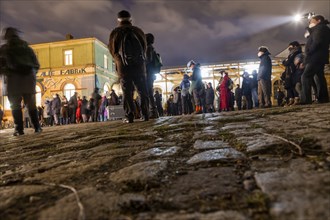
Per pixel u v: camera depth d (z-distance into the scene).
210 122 4.71
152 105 8.28
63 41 29.97
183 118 6.65
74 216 1.35
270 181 1.44
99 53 30.94
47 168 2.39
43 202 1.58
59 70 30.03
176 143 2.95
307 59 6.69
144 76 6.39
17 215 1.45
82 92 29.53
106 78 32.47
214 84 28.89
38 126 7.09
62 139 4.59
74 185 1.81
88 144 3.51
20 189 1.84
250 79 11.91
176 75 31.27
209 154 2.19
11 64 6.22
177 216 1.23
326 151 1.88
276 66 28.42
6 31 6.28
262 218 1.11
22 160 3.00
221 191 1.44
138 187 1.63
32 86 6.58
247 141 2.50
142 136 3.68
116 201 1.45
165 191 1.53
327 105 5.66
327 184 1.31
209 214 1.21
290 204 1.16
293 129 2.84
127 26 6.08
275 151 2.03
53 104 17.81
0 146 4.57
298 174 1.49
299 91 8.16
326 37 6.48
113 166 2.20
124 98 6.41
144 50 6.38
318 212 1.07
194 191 1.48
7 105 30.19
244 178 1.56
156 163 2.08
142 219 1.24
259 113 5.44
